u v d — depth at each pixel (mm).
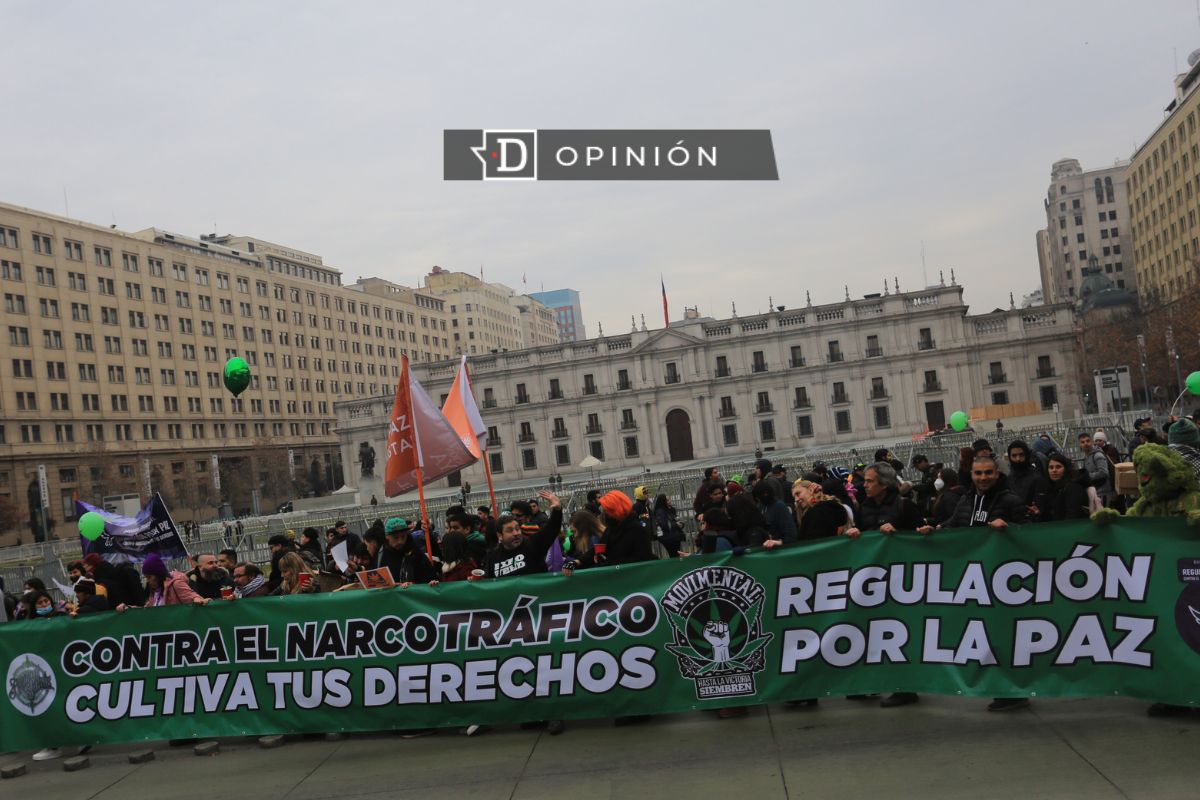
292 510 93250
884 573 7621
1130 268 166250
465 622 8211
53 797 7867
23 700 8797
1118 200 166875
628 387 98375
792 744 7180
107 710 8695
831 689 7680
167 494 101500
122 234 100562
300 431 125000
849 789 6203
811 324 94000
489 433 102375
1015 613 7309
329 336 133625
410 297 159750
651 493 35094
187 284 109125
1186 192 99312
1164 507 7391
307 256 149750
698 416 96312
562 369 100375
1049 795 5805
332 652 8406
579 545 8711
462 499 43000
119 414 97062
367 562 11477
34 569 24438
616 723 8141
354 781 7402
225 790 7516
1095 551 7137
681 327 98812
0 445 83562
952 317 91250
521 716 8109
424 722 8242
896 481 8461
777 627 7777
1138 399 86688
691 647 7883
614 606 8016
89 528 14695
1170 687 6871
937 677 7461
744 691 7801
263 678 8508
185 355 107438
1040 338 90062
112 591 9945
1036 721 7137
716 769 6824
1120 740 6594
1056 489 9133
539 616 8125
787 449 94062
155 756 8727
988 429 77812
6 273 86625
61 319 91875
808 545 7758
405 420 11086
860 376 93250
